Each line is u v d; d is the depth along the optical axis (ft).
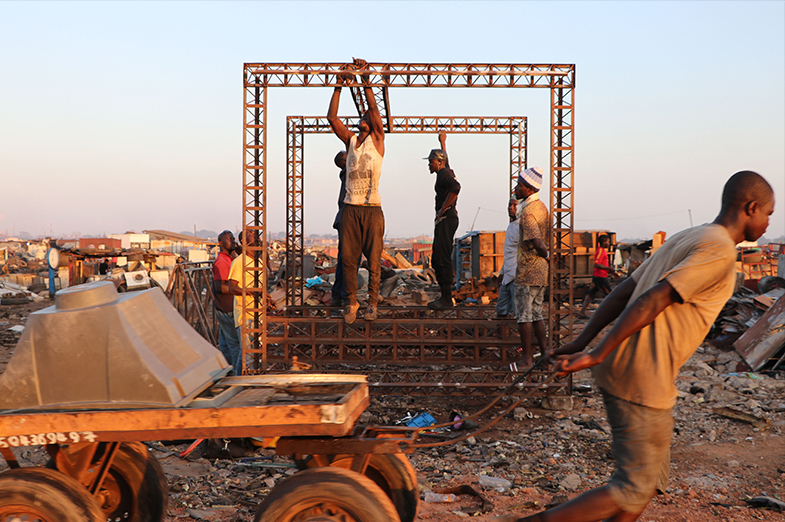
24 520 8.41
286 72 23.61
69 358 9.02
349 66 23.43
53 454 9.47
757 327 33.32
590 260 61.93
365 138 22.72
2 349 39.32
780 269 58.70
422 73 23.53
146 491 11.40
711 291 8.37
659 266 8.87
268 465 17.42
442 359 24.59
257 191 24.27
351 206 22.66
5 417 8.70
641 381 8.57
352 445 9.34
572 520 8.77
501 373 24.31
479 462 17.90
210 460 18.13
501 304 27.04
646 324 8.25
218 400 9.66
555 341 24.38
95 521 8.66
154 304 10.40
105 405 8.95
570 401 23.72
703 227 8.63
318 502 8.52
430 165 26.81
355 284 23.21
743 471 16.72
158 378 8.97
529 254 23.00
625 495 8.58
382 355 24.72
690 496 14.80
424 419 22.26
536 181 22.63
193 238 268.82
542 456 18.37
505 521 8.93
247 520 13.39
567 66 23.93
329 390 10.73
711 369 30.83
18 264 137.69
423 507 14.24
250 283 24.71
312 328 24.41
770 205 8.55
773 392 26.25
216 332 40.73
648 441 8.59
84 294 9.30
